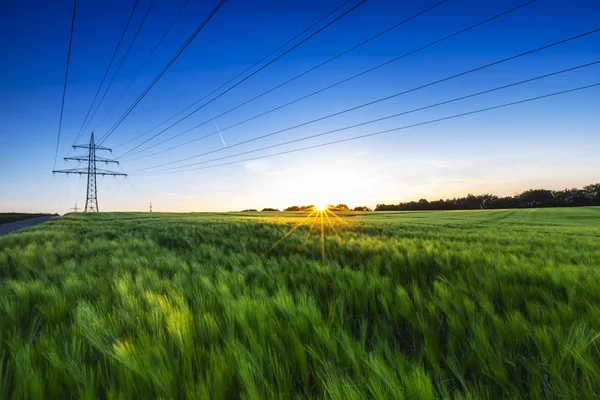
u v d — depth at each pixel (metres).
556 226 26.39
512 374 1.78
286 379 1.59
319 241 8.73
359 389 1.46
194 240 9.85
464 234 13.13
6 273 4.91
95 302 2.82
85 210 56.69
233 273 4.05
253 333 1.99
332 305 2.58
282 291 2.85
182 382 1.55
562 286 3.32
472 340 1.96
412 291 3.08
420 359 1.76
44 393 1.55
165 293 3.13
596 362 1.72
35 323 2.37
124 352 1.63
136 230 14.63
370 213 67.31
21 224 32.12
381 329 2.26
